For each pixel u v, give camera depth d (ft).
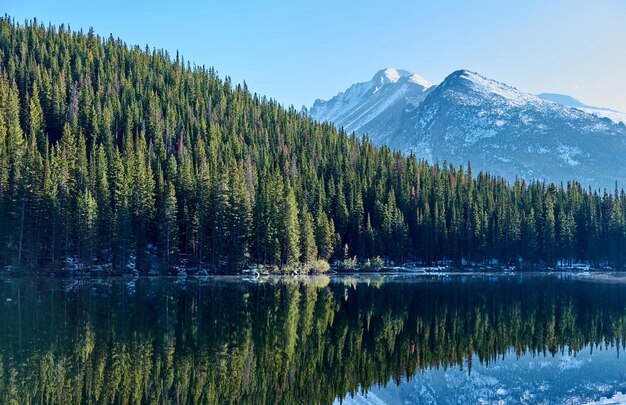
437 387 156.35
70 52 648.79
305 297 302.04
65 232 368.07
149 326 205.46
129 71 652.48
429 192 589.32
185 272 402.11
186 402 131.44
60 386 137.08
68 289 295.89
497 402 145.28
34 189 361.71
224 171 431.02
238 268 417.08
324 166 583.99
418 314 261.85
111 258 387.14
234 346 183.11
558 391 155.12
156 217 415.44
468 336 219.41
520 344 209.46
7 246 352.69
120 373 148.87
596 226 599.98
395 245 530.68
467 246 561.43
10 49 609.42
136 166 428.97
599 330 237.04
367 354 185.98
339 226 517.14
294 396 141.69
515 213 575.38
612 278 476.54
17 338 180.86
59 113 517.14
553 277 483.92
